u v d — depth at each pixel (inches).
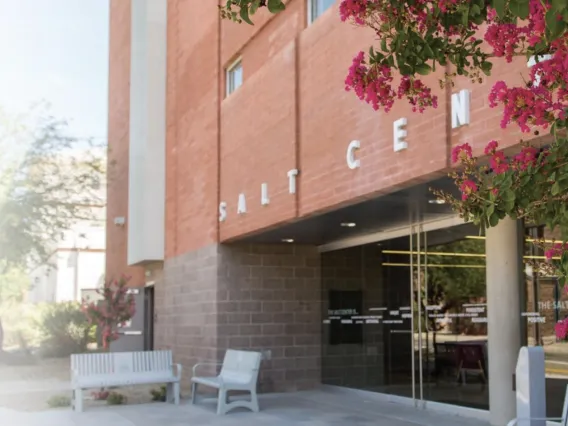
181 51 705.0
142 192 778.2
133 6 832.9
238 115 536.4
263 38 504.4
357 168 368.2
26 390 679.1
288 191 443.5
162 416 462.3
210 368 580.7
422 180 325.1
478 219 150.2
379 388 528.7
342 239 568.4
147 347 839.1
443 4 148.9
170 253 724.0
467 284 434.6
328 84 400.2
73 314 1219.9
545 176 142.6
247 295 583.5
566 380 342.6
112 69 1059.3
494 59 272.1
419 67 159.2
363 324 549.0
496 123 269.9
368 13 165.0
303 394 566.9
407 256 498.6
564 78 141.4
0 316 1396.4
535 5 122.1
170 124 745.6
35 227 1107.9
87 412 490.0
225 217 559.2
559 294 345.7
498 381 368.2
